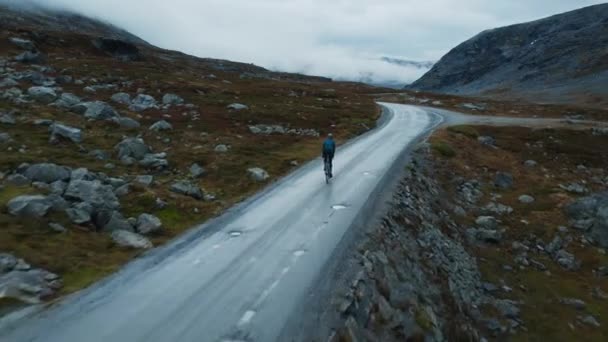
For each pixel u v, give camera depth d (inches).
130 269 546.6
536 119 2763.3
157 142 1357.0
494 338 722.2
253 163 1198.3
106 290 487.2
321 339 400.2
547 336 777.6
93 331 402.9
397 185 988.6
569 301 888.3
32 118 1344.7
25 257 534.3
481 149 1860.2
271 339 394.9
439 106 3634.4
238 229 700.0
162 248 621.6
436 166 1459.2
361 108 2805.1
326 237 650.8
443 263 812.0
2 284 461.1
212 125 1694.1
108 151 1154.7
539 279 972.6
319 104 2731.3
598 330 807.1
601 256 1069.1
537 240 1138.7
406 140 1723.7
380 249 633.6
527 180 1560.0
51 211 666.8
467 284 839.7
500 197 1391.5
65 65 2566.4
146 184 916.0
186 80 2903.5
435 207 1098.7
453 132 2018.9
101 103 1563.7
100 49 3661.4
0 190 732.0
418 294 605.0
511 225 1203.9
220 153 1284.4
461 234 1069.1
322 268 541.0
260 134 1652.3
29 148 1066.1
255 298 468.8
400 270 628.1
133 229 681.6
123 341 387.9
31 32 3344.0
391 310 505.0
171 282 509.7
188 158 1201.4
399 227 773.3
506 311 816.9
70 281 506.3
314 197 884.0
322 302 459.2
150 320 423.8
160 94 2207.2
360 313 460.1
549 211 1299.2
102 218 690.2
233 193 950.4
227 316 432.1
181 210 792.3
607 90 5629.9
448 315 643.5
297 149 1456.7
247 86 3324.3
